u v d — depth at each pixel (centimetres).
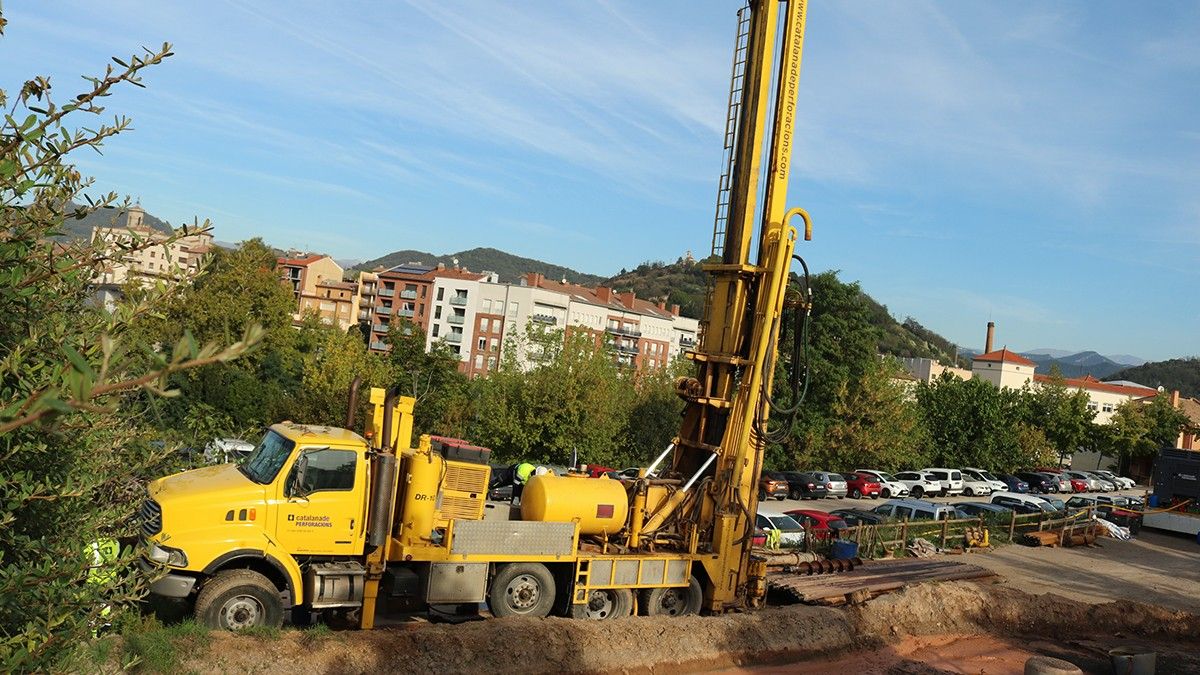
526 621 1284
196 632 1041
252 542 1158
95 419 523
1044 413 7938
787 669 1366
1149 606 1925
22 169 391
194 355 221
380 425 1289
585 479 1483
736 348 1572
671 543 1533
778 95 1563
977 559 2578
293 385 6341
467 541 1306
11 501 449
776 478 4809
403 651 1134
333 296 12394
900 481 5353
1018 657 1552
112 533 894
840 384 5722
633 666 1266
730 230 1585
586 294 11669
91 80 398
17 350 373
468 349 10600
